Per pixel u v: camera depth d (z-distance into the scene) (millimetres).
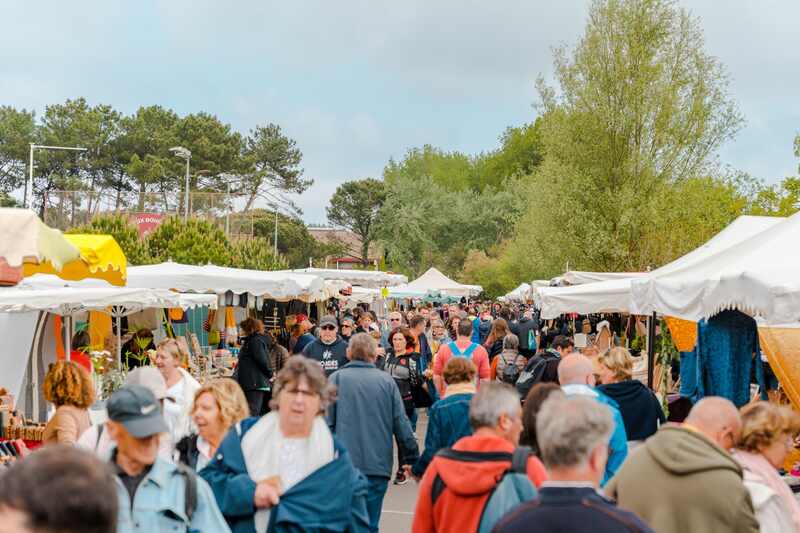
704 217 34312
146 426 3818
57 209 44906
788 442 4672
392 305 51500
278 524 4527
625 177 33875
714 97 33500
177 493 3875
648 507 4199
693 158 33688
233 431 4781
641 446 4449
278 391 4738
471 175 95562
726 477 4105
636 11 33438
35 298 8586
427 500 4457
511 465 4270
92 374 10867
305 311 25047
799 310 6441
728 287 7504
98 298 9094
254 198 80625
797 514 4590
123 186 77312
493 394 4484
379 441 6996
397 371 11617
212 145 74500
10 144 74125
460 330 11445
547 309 16078
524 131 93438
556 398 3443
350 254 98250
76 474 2096
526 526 3164
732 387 9859
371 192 94875
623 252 33344
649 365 12508
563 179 34562
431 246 79000
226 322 21625
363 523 4887
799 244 8164
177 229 36812
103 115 77938
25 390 10141
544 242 36156
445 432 6480
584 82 34312
